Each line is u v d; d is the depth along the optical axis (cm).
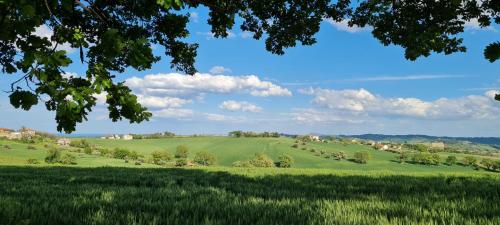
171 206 692
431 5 805
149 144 19125
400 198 866
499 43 349
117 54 342
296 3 937
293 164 14475
